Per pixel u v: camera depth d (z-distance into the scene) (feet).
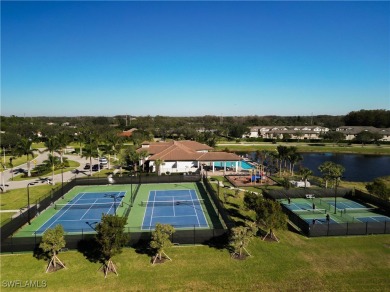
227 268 88.38
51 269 88.02
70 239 99.76
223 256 95.30
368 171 271.28
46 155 339.16
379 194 154.30
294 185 192.03
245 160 310.45
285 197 165.89
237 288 78.79
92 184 198.18
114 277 83.97
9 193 176.04
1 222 129.29
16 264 90.99
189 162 232.53
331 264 90.74
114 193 179.32
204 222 130.11
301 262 91.81
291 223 125.29
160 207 151.64
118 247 86.48
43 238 87.35
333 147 442.09
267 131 623.77
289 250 99.55
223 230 104.12
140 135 436.35
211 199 164.86
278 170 253.24
